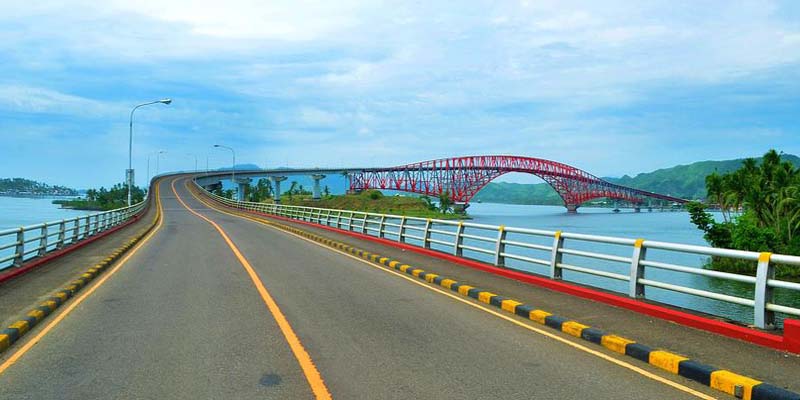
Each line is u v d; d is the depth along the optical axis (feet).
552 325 27.61
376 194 562.66
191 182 443.73
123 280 43.27
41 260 50.55
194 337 25.59
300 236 93.97
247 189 573.74
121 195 511.40
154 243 78.48
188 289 38.81
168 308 32.27
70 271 45.91
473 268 48.49
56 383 19.51
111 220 106.01
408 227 68.33
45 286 38.27
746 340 23.20
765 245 175.73
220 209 240.12
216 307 32.50
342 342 24.66
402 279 44.39
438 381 19.44
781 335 22.39
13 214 325.83
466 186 579.48
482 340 25.08
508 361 21.85
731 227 191.72
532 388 18.72
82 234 76.02
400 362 21.68
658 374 20.27
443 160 644.27
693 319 25.82
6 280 40.19
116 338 25.58
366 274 47.09
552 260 37.93
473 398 17.79
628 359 22.17
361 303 33.88
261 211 202.80
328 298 35.50
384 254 61.00
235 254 62.80
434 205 593.83
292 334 26.05
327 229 108.37
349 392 18.37
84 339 25.46
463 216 520.01
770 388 17.22
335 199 557.74
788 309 22.22
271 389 18.67
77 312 31.48
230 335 25.91
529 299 33.06
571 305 31.22
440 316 30.22
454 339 25.25
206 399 17.79
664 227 378.94
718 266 171.73
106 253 61.11
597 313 29.01
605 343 23.95
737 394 17.95
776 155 209.97
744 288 140.87
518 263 132.05
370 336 25.75
